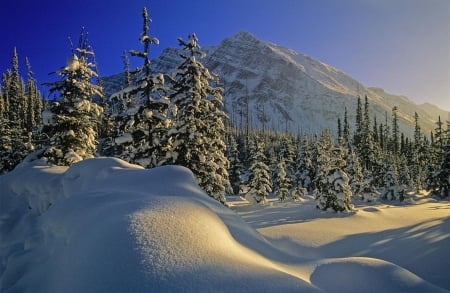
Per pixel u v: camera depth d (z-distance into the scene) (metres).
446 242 11.95
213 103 19.72
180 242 3.73
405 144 82.50
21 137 31.08
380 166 52.81
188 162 17.59
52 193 8.23
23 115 56.50
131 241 3.60
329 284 4.35
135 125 17.14
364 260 5.00
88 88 17.81
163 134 17.66
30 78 67.50
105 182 7.24
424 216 20.64
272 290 3.11
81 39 18.00
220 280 3.14
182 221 4.23
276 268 4.07
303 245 11.84
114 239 3.68
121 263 3.30
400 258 10.73
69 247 4.35
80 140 16.88
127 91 16.70
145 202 4.73
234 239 4.73
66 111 17.12
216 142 19.33
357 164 40.50
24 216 7.82
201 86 18.39
